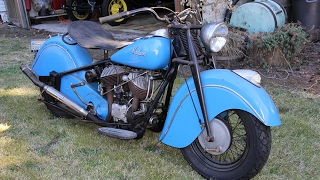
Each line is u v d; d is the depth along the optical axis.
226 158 2.48
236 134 2.56
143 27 7.45
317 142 2.74
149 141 2.84
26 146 2.76
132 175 2.38
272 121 1.99
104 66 2.73
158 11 8.98
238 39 4.57
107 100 2.70
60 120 3.26
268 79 4.20
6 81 4.32
